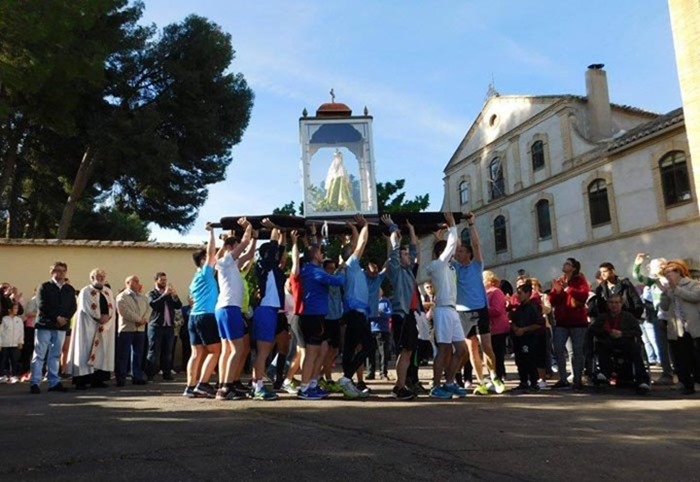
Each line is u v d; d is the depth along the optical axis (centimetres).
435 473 380
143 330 1095
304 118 884
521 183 3108
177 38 2423
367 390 844
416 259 798
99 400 739
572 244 2748
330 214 852
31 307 1301
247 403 689
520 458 422
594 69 2792
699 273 2178
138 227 3319
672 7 1208
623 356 842
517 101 3167
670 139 2284
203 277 770
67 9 1758
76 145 2358
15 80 1686
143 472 373
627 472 394
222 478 362
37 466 388
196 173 2589
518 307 895
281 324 921
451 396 770
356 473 376
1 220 3103
